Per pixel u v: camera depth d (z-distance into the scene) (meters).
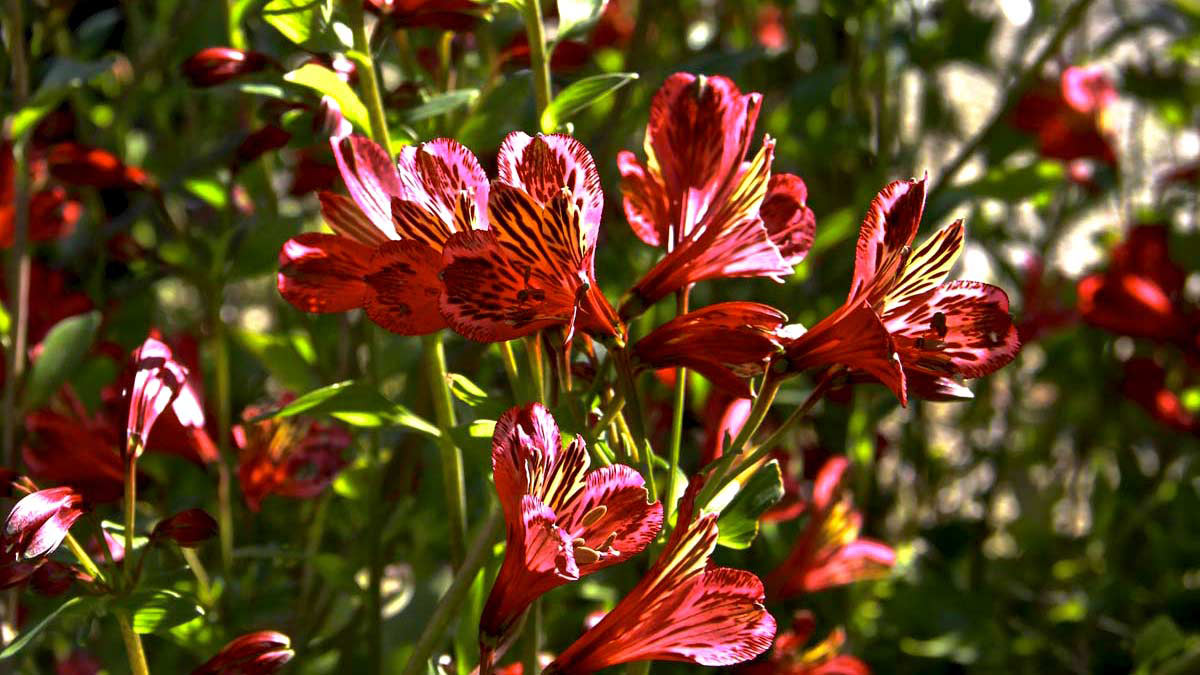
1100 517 1.13
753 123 0.55
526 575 0.50
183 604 0.55
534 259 0.50
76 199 1.00
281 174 0.98
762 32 1.27
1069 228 1.29
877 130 0.94
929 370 0.53
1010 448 1.16
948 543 1.09
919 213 0.51
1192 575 1.07
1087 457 1.21
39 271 0.84
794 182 0.56
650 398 0.90
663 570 0.50
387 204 0.53
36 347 0.81
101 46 0.98
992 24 1.10
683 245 0.53
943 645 0.94
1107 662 1.00
